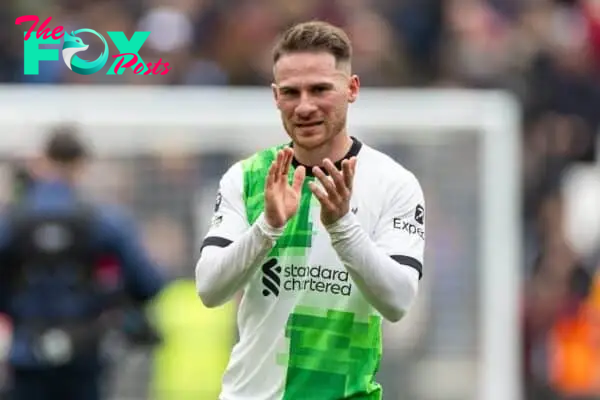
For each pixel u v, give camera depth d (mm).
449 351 45031
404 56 53875
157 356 40781
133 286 33344
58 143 33031
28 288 33000
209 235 21094
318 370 20906
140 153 44281
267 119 44750
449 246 45406
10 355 33125
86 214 33031
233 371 21391
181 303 41625
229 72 51312
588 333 45688
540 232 47344
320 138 20500
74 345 32969
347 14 52656
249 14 52219
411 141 45594
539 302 46469
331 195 19812
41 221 32938
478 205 45562
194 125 44500
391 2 54500
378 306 20328
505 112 45719
